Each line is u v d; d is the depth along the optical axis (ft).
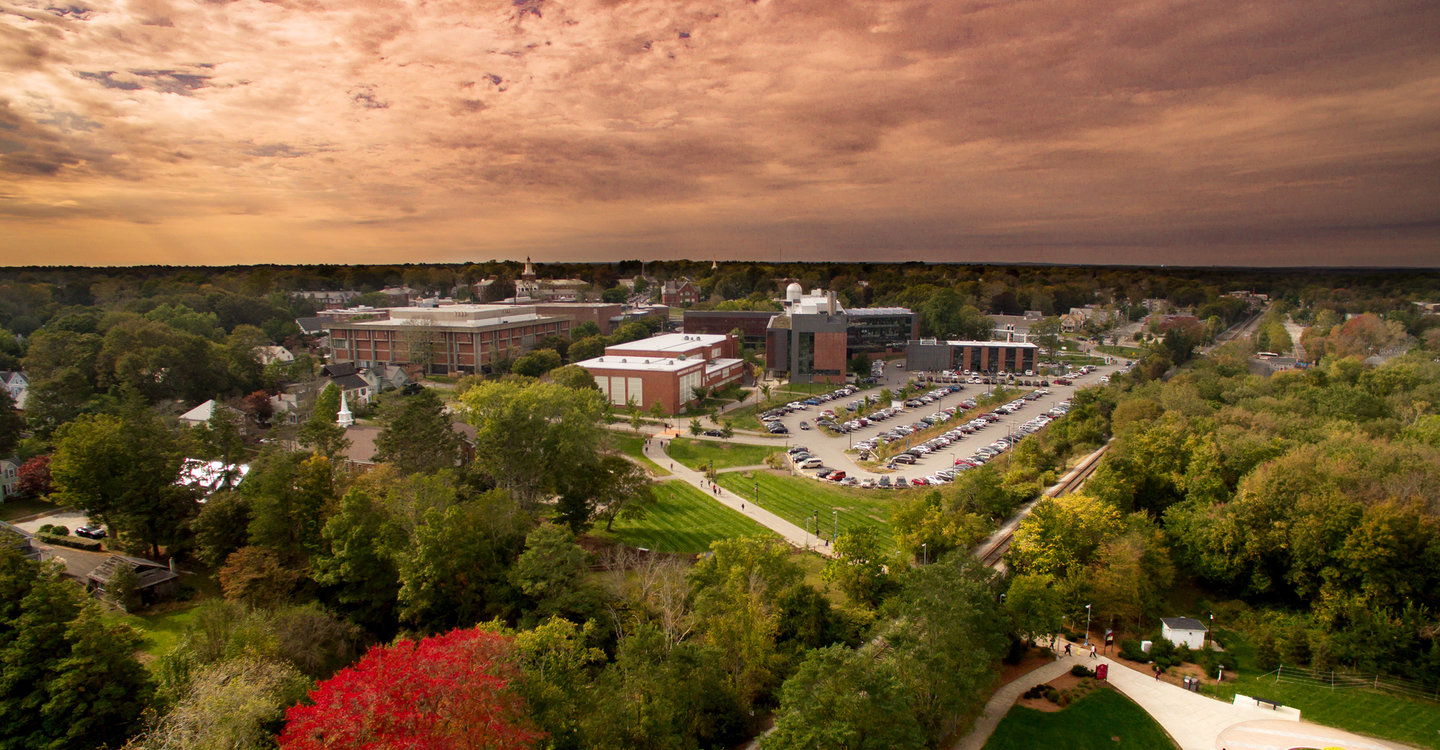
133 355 476.95
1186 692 213.46
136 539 272.51
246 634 176.14
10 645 162.09
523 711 135.64
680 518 342.44
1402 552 234.79
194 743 141.08
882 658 191.83
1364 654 218.79
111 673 164.35
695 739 175.42
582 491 317.01
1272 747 187.83
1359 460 296.51
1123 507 308.60
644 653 178.50
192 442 299.79
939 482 390.83
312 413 454.40
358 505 230.89
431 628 220.84
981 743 188.34
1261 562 264.52
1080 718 199.31
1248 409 431.43
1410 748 187.32
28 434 418.10
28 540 264.52
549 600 215.72
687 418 551.59
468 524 229.86
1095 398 511.40
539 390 343.26
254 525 242.99
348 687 119.85
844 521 338.13
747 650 196.65
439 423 323.57
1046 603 224.53
